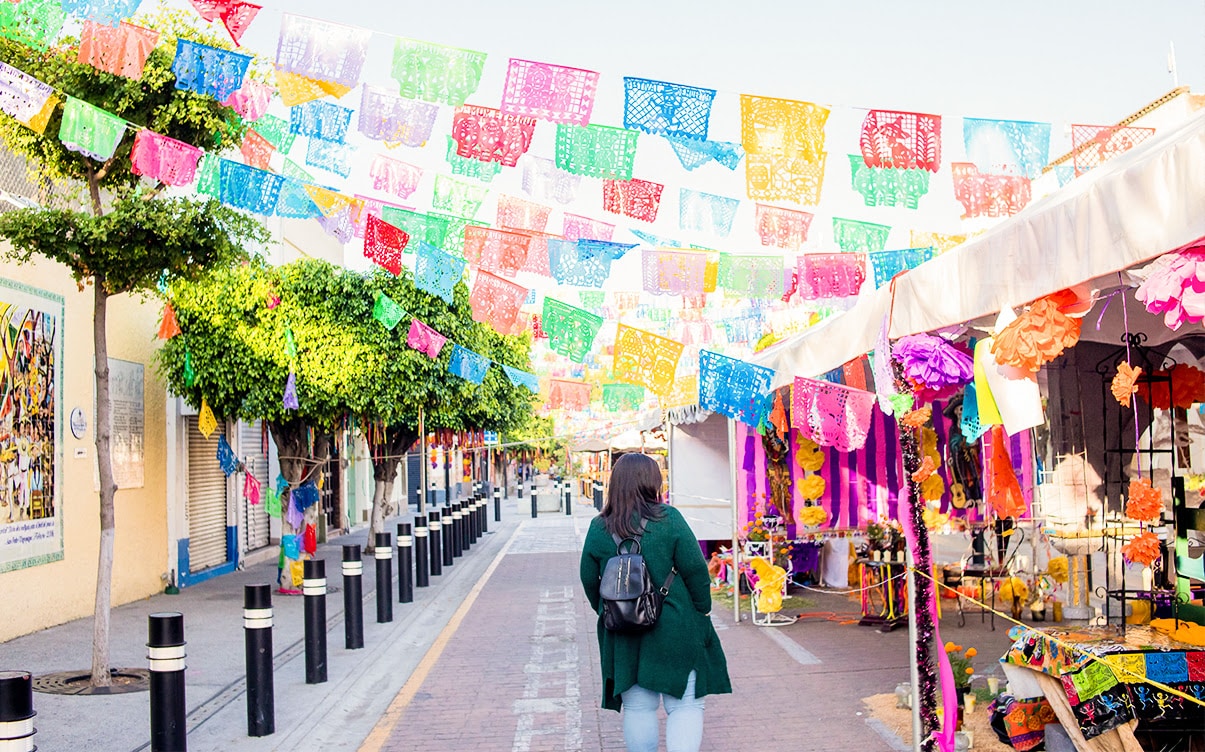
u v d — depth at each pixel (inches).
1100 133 235.0
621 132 223.8
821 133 218.4
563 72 205.9
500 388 904.3
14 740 166.7
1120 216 173.0
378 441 849.5
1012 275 208.7
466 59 204.4
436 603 573.6
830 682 330.6
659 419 701.9
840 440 323.6
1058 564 416.2
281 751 268.4
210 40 322.3
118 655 398.9
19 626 438.9
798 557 577.6
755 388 300.7
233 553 756.6
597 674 360.2
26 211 324.2
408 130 231.8
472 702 323.6
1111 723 212.7
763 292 309.1
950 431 437.4
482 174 254.7
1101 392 332.8
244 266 568.4
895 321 261.1
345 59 201.9
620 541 201.3
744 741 264.5
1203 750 216.4
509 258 292.0
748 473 537.6
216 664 386.6
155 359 589.3
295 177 301.0
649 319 519.8
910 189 242.5
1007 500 297.7
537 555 858.8
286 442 630.5
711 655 200.5
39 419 457.7
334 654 406.9
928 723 240.7
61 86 313.6
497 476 2263.8
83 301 508.4
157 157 258.7
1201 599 271.0
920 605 242.7
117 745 270.8
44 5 212.2
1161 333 290.8
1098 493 331.6
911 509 244.5
